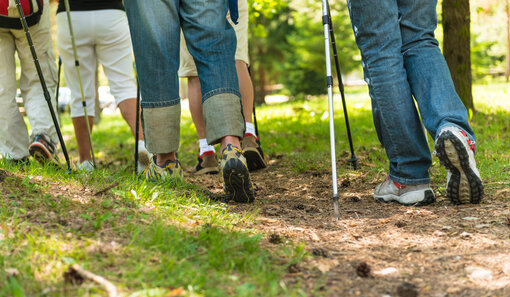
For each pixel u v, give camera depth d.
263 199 2.98
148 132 2.84
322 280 1.70
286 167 4.30
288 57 19.28
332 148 2.47
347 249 2.00
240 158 2.55
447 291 1.61
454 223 2.27
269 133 7.09
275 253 1.93
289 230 2.26
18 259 1.71
